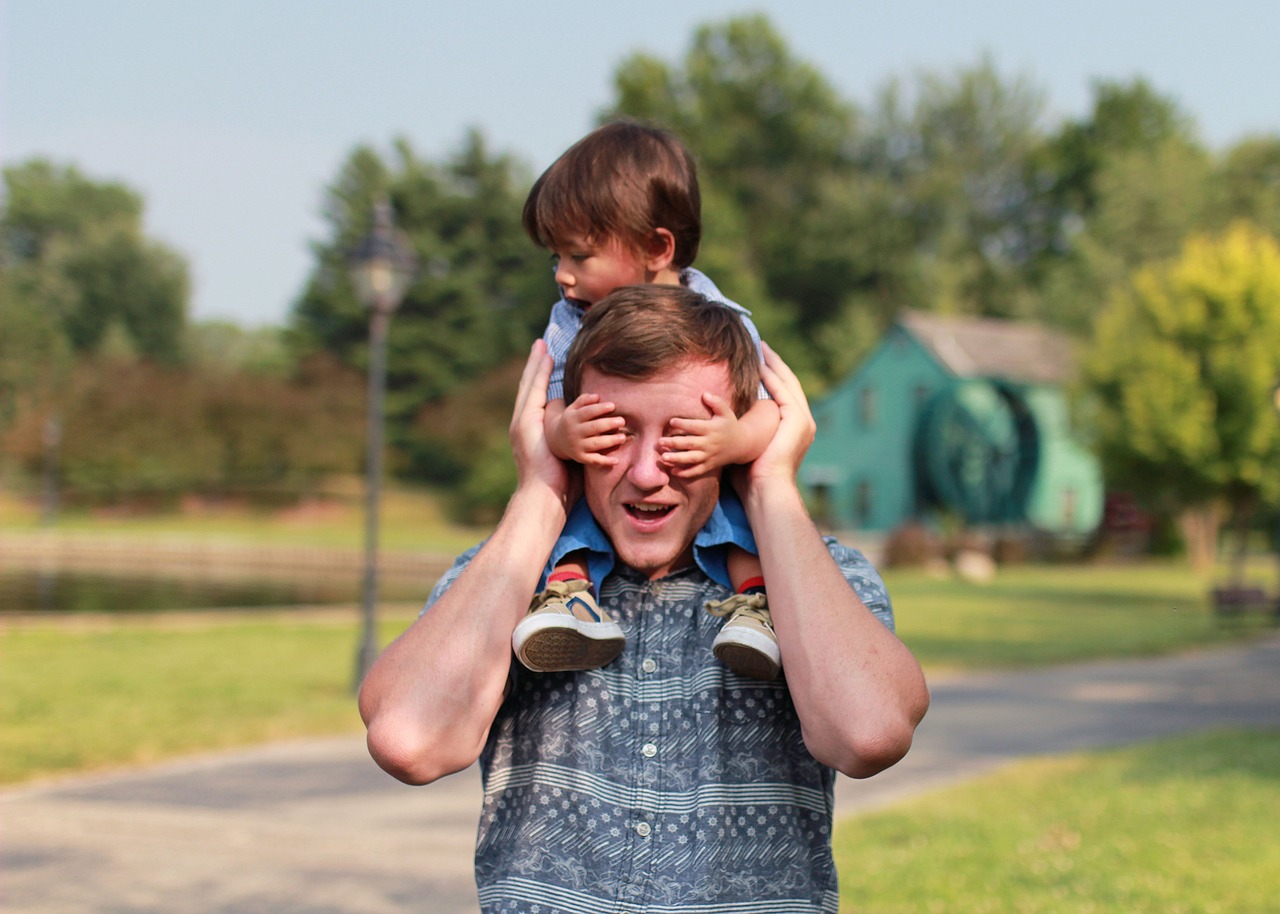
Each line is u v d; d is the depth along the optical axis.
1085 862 5.41
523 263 59.59
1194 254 25.83
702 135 55.97
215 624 16.31
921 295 56.75
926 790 7.17
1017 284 59.38
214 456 56.88
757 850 1.55
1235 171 38.22
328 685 11.15
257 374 60.00
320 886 5.36
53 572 32.22
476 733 1.54
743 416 1.68
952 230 59.56
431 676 1.54
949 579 29.05
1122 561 37.53
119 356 62.75
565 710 1.60
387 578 31.64
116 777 7.52
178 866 5.67
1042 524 41.53
